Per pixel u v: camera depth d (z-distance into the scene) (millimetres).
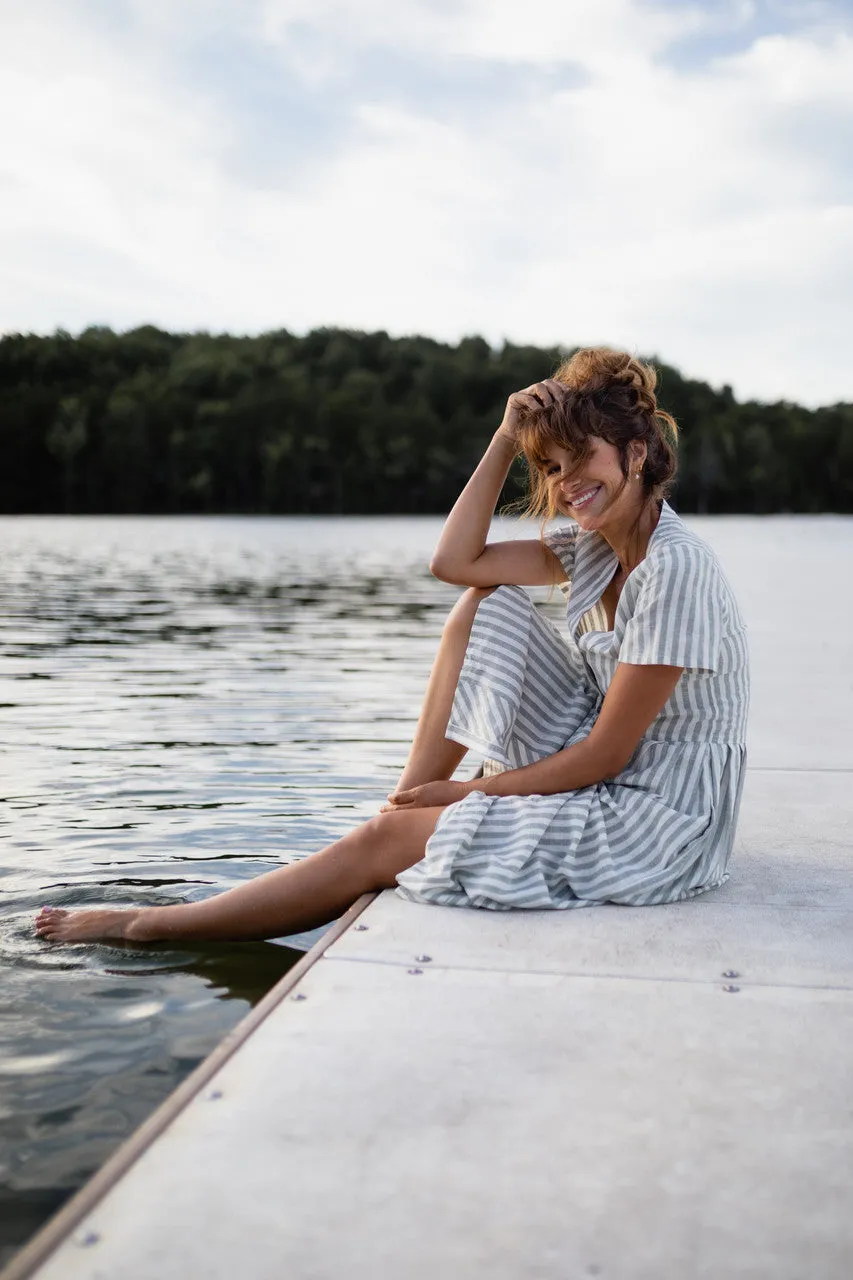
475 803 2348
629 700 2348
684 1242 1207
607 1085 1558
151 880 2986
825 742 4309
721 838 2471
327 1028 1729
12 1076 1873
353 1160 1360
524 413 2500
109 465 75125
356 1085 1549
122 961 2387
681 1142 1412
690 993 1875
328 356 94688
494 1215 1252
